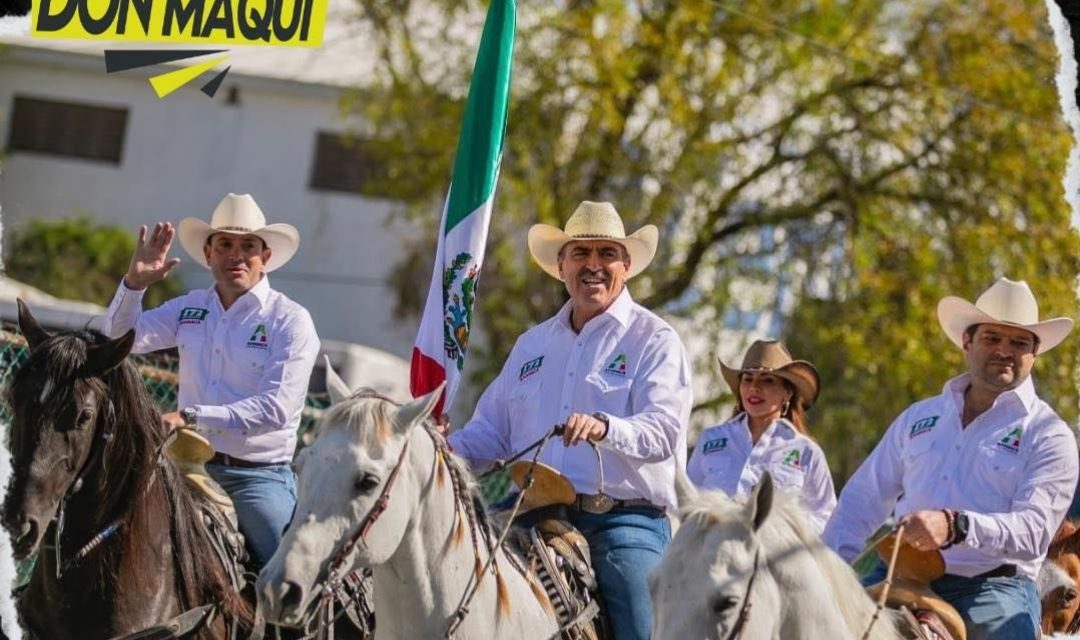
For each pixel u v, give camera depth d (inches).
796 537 310.7
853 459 1163.3
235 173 1513.3
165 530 383.6
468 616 332.5
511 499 402.9
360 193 1513.3
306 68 1514.5
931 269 1144.8
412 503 322.7
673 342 389.1
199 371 442.9
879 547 365.7
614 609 372.8
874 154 1194.0
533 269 1194.0
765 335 1211.2
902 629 335.3
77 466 359.3
